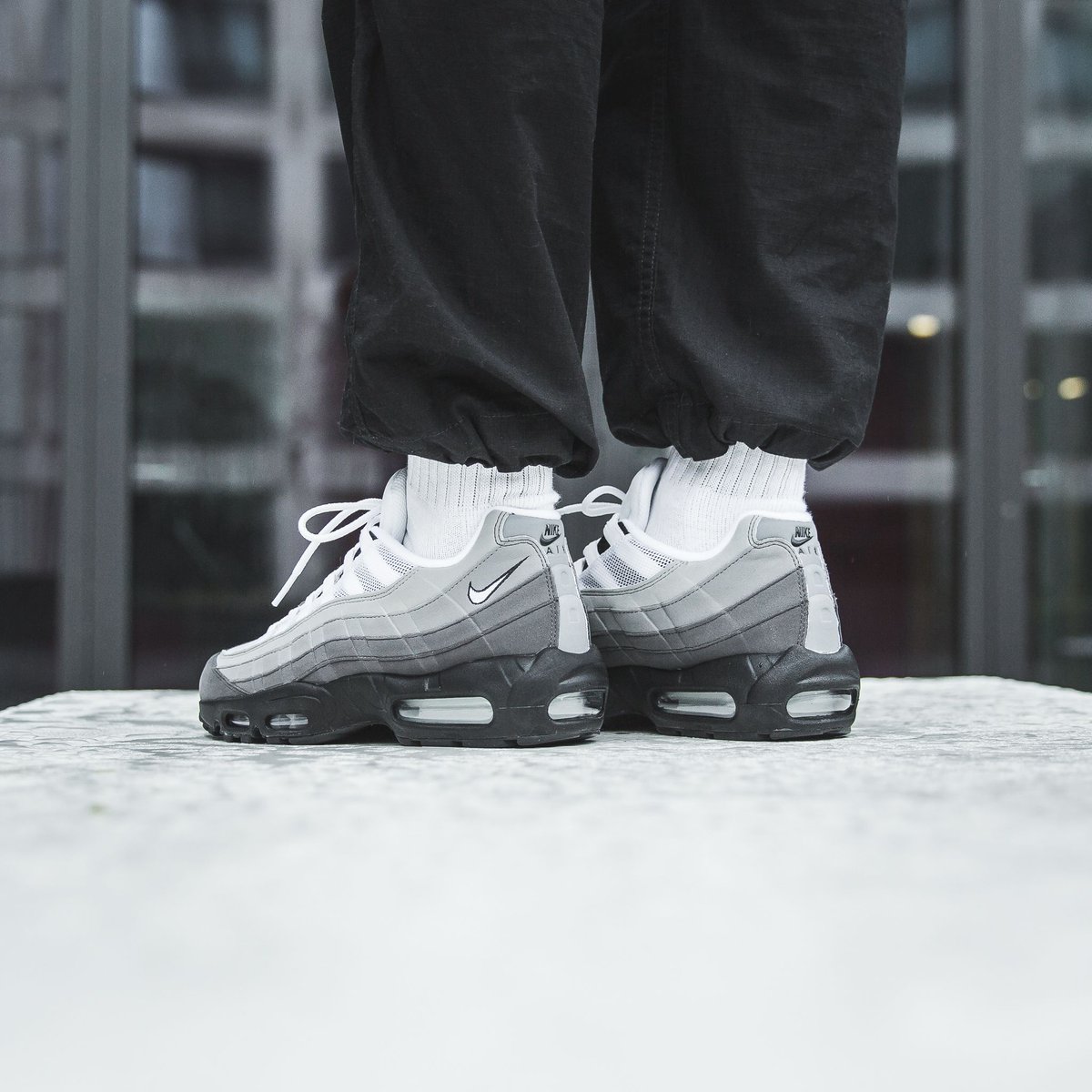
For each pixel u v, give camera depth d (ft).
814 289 2.88
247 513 5.33
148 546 5.28
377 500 3.07
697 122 2.89
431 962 0.98
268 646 3.04
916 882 1.21
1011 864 1.30
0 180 5.27
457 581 2.81
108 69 5.28
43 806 1.69
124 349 5.27
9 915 1.10
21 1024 0.85
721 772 2.15
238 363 5.35
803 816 1.61
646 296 2.93
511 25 2.54
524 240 2.59
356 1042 0.82
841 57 2.85
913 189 5.73
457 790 1.88
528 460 2.72
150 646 5.27
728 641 2.98
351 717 2.95
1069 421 5.79
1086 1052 0.78
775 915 1.10
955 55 5.72
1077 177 5.78
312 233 5.40
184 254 5.33
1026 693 4.40
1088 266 5.75
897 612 5.62
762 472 3.02
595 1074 0.77
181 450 5.31
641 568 3.12
